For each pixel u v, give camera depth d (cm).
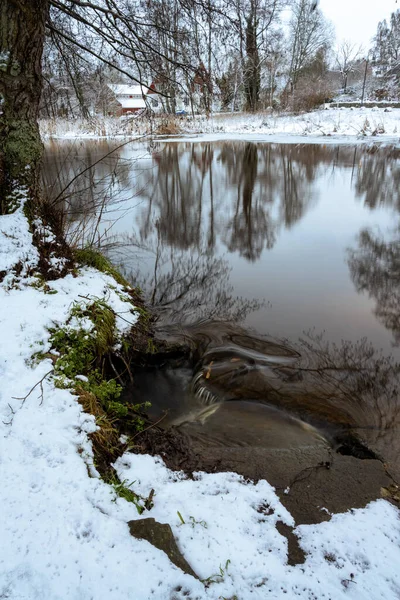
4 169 407
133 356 380
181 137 2470
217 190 1159
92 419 248
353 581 181
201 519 203
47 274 396
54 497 193
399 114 2605
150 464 243
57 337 314
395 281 577
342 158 1616
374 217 884
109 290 432
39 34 399
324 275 599
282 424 311
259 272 613
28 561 163
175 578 166
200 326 455
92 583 159
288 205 993
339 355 402
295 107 3012
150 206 992
